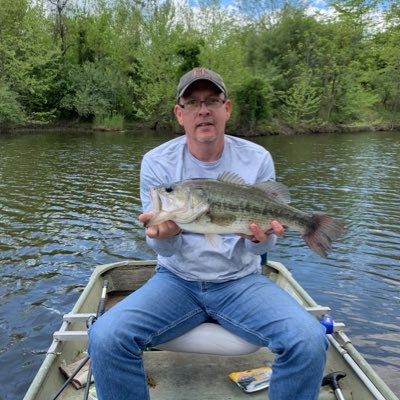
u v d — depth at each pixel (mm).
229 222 2867
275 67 38688
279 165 19094
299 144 28000
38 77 34250
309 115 39000
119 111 37156
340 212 11328
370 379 3111
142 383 2654
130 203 11906
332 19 42500
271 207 2918
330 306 6246
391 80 45031
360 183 15148
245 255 3174
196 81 3133
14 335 5426
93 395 3082
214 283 3088
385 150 24656
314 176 16469
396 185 14820
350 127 39750
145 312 2803
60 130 34094
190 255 3082
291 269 7492
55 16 38344
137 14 37812
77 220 10227
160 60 35406
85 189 13508
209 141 3229
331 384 3189
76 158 19672
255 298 2891
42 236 9031
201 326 3086
